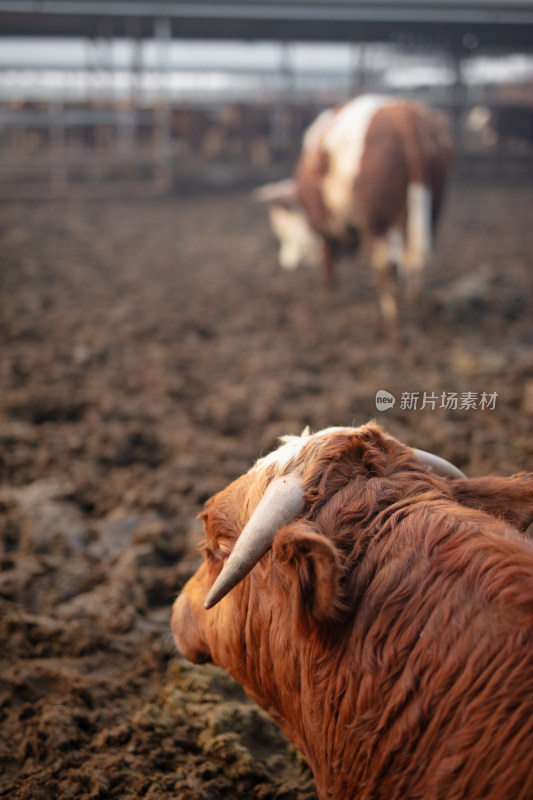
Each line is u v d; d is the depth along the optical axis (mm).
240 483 2160
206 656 2424
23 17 21500
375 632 1727
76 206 16828
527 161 22875
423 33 23656
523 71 29641
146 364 6844
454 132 22891
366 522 1870
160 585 3715
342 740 1778
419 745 1613
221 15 20641
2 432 5195
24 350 7094
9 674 3070
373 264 7555
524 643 1550
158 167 19703
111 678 3123
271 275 10625
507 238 12555
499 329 7688
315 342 7477
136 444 5254
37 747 2689
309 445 2053
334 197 8180
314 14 21094
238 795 2527
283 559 1706
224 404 5789
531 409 5367
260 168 20547
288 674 1955
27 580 3666
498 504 1989
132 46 24641
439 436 4914
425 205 7207
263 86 27688
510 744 1479
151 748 2711
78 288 9617
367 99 8242
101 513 4430
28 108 21734
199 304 8977
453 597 1668
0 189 18266
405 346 7266
